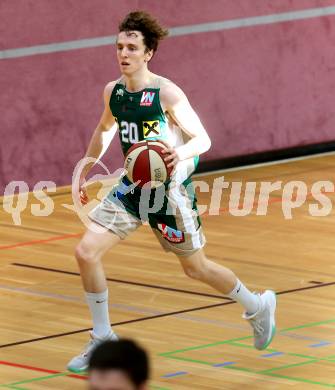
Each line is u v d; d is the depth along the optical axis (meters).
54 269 12.80
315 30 20.56
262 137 20.11
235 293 9.27
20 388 8.79
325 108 20.95
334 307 11.19
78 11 17.58
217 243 14.09
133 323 10.59
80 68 17.75
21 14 17.02
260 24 19.77
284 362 9.44
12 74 17.11
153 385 8.82
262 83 19.97
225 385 8.84
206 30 19.09
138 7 18.23
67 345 9.97
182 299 11.45
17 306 11.25
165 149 8.65
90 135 18.08
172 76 18.80
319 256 13.40
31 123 17.42
